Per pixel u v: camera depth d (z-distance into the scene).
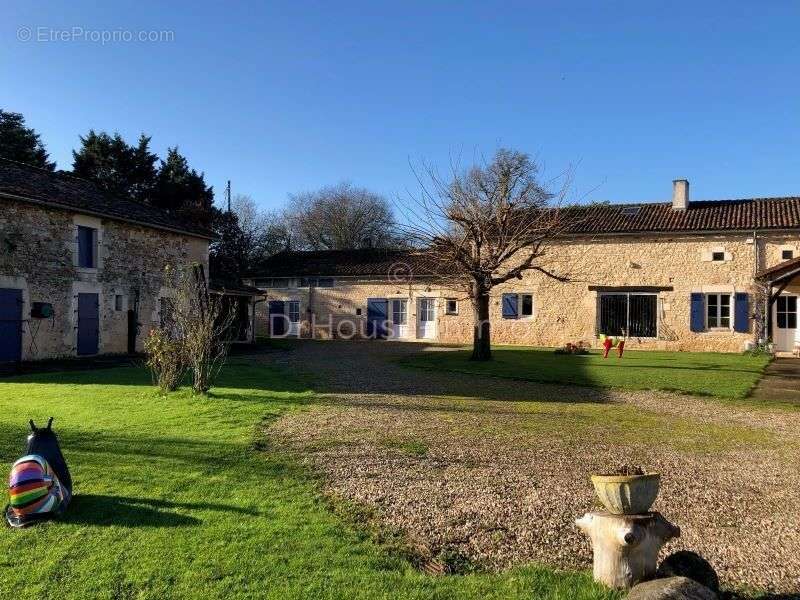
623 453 6.04
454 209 16.03
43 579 3.12
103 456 5.39
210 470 5.04
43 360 14.15
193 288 13.80
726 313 20.31
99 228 15.94
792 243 19.38
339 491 4.62
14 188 13.49
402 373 12.78
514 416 7.95
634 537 3.00
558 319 22.31
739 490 4.90
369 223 42.16
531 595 3.02
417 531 3.91
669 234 20.80
